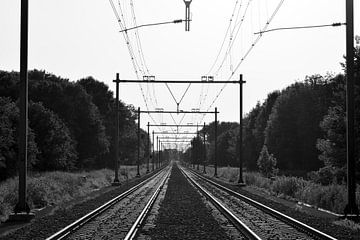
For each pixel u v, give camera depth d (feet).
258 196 108.37
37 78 286.87
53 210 75.05
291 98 263.90
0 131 131.44
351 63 66.18
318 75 261.85
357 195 74.02
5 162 136.05
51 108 240.94
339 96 113.70
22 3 65.26
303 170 255.09
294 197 106.22
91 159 262.47
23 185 64.69
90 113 257.75
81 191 120.78
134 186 146.82
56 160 183.62
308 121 257.14
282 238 49.47
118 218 66.90
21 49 65.41
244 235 50.83
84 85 323.78
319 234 48.75
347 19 66.54
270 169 191.21
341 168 111.96
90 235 50.96
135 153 386.32
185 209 79.10
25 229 53.57
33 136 151.94
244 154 350.64
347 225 58.03
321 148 119.55
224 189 134.00
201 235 50.37
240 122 161.07
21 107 65.21
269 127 272.10
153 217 68.08
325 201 84.07
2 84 226.79
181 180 189.57
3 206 69.51
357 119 105.60
